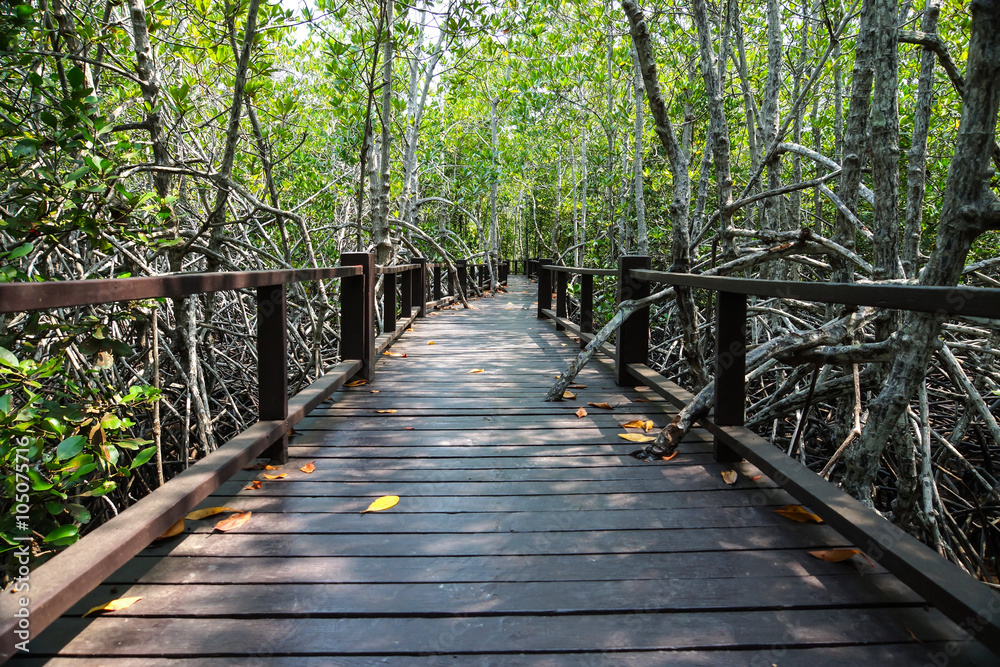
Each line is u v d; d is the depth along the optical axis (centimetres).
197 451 433
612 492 233
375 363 487
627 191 1077
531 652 140
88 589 133
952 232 190
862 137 327
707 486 238
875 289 140
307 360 572
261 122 710
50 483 195
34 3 396
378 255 734
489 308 1030
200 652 138
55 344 244
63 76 352
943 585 134
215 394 567
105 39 383
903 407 221
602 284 1046
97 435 216
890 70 278
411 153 1047
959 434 413
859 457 235
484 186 1291
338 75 709
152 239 358
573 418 337
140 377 401
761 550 187
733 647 141
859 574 172
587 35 986
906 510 276
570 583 168
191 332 409
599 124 1476
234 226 718
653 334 836
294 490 234
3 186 329
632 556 184
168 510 167
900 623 150
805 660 136
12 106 315
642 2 773
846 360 251
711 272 336
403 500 225
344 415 343
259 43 546
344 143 897
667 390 333
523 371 473
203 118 699
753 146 611
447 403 370
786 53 746
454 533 199
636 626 149
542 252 2448
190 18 517
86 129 308
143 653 137
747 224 616
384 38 625
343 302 418
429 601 159
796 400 310
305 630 147
